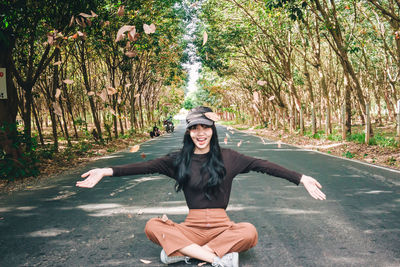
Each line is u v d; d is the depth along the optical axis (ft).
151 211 18.15
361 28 68.85
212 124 10.14
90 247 12.99
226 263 10.25
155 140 83.92
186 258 10.91
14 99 34.32
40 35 40.22
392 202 19.01
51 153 41.91
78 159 44.98
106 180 28.22
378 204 18.62
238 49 84.99
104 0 41.24
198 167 10.30
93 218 17.04
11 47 32.12
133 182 27.12
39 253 12.48
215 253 10.37
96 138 68.90
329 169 31.09
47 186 26.53
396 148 42.01
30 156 32.37
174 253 10.64
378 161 36.47
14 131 30.66
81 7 32.22
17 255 12.32
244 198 20.71
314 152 46.75
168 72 109.81
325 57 109.50
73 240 13.83
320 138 66.28
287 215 16.85
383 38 61.52
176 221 16.16
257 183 25.50
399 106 42.37
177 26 76.89
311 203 19.17
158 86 163.32
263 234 14.12
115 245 13.16
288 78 81.66
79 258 11.94
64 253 12.43
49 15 33.09
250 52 90.53
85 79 66.90
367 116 49.03
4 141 29.89
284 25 67.46
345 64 54.54
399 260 11.23
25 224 16.25
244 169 10.46
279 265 11.05
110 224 15.94
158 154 48.67
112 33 55.42
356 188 22.80
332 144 55.21
